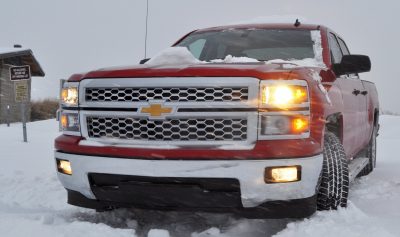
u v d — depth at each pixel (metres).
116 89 3.48
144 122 3.38
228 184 3.22
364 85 5.84
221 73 3.26
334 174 3.70
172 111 3.28
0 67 22.39
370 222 3.47
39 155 8.86
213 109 3.24
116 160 3.37
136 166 3.31
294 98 3.26
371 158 6.66
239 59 4.08
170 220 3.96
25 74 11.66
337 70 4.47
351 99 4.82
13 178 6.12
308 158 3.24
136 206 3.51
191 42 5.17
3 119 22.61
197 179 3.22
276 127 3.22
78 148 3.55
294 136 3.24
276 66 3.45
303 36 4.87
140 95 3.40
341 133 4.32
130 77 3.43
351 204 3.85
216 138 3.26
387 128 16.73
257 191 3.18
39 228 3.40
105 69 3.65
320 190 3.67
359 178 6.47
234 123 3.24
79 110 3.63
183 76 3.30
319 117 3.41
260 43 4.84
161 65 3.56
